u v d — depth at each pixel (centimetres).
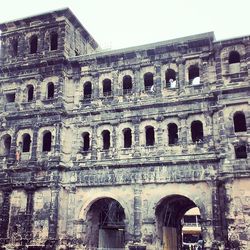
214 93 5247
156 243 5153
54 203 5531
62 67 6162
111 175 5547
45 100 6097
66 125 6003
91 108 5947
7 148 6253
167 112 5516
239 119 5197
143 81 5812
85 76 6169
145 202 5281
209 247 4831
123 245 7094
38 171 5781
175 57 5722
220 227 4828
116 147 5647
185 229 9100
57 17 6444
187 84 5544
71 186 5697
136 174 5419
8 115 6238
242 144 4928
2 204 5841
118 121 5731
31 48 6612
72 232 5525
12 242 5606
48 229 5453
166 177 5256
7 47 6662
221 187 4984
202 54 5578
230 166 4878
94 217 5862
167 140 5422
